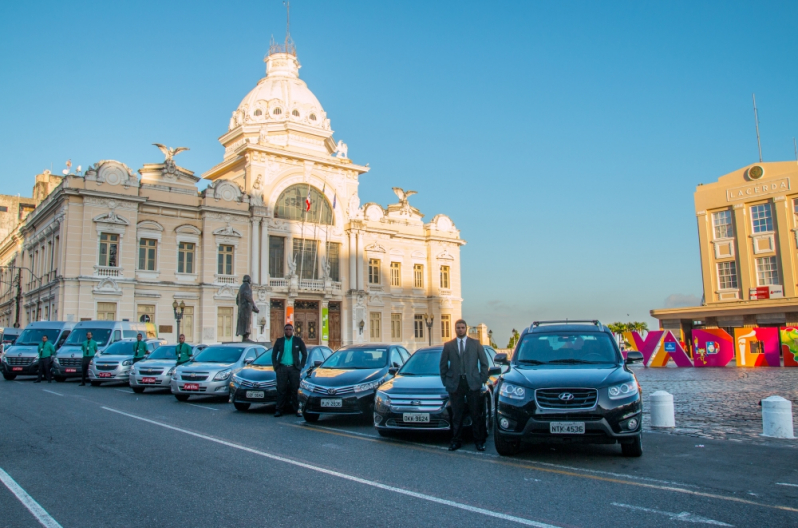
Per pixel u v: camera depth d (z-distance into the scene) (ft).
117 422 41.68
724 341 115.75
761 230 145.59
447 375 33.53
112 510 20.57
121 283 127.13
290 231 153.48
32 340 90.38
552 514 20.20
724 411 47.62
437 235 182.29
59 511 20.47
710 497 22.41
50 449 31.35
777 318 133.80
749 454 30.81
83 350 78.13
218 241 141.08
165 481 24.56
